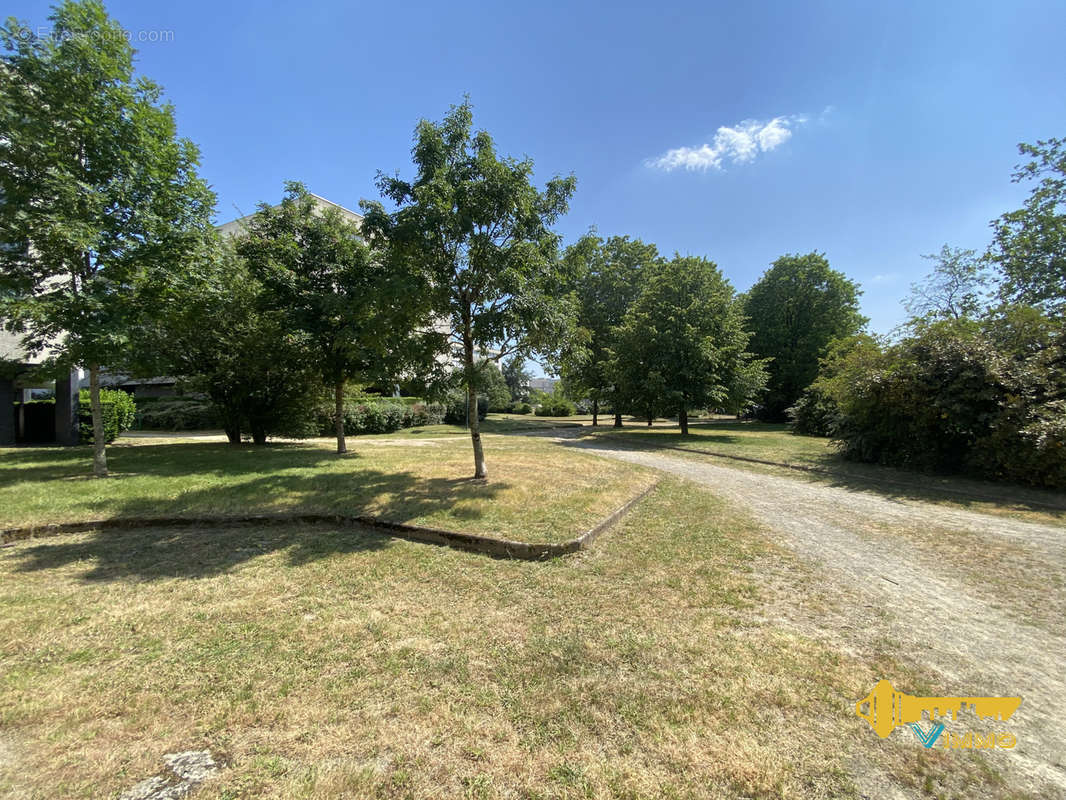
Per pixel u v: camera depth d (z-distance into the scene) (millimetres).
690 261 20797
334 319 10492
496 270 6719
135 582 4074
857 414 10828
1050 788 1979
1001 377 8438
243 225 11891
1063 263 16062
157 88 8055
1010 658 3021
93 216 6992
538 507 6262
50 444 13758
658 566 4609
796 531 5895
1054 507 7141
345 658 2914
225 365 12266
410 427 24516
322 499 6527
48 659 2869
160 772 2014
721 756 2127
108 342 7066
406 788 1938
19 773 1998
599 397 23844
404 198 7164
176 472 8430
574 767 2059
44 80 7031
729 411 19609
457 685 2645
